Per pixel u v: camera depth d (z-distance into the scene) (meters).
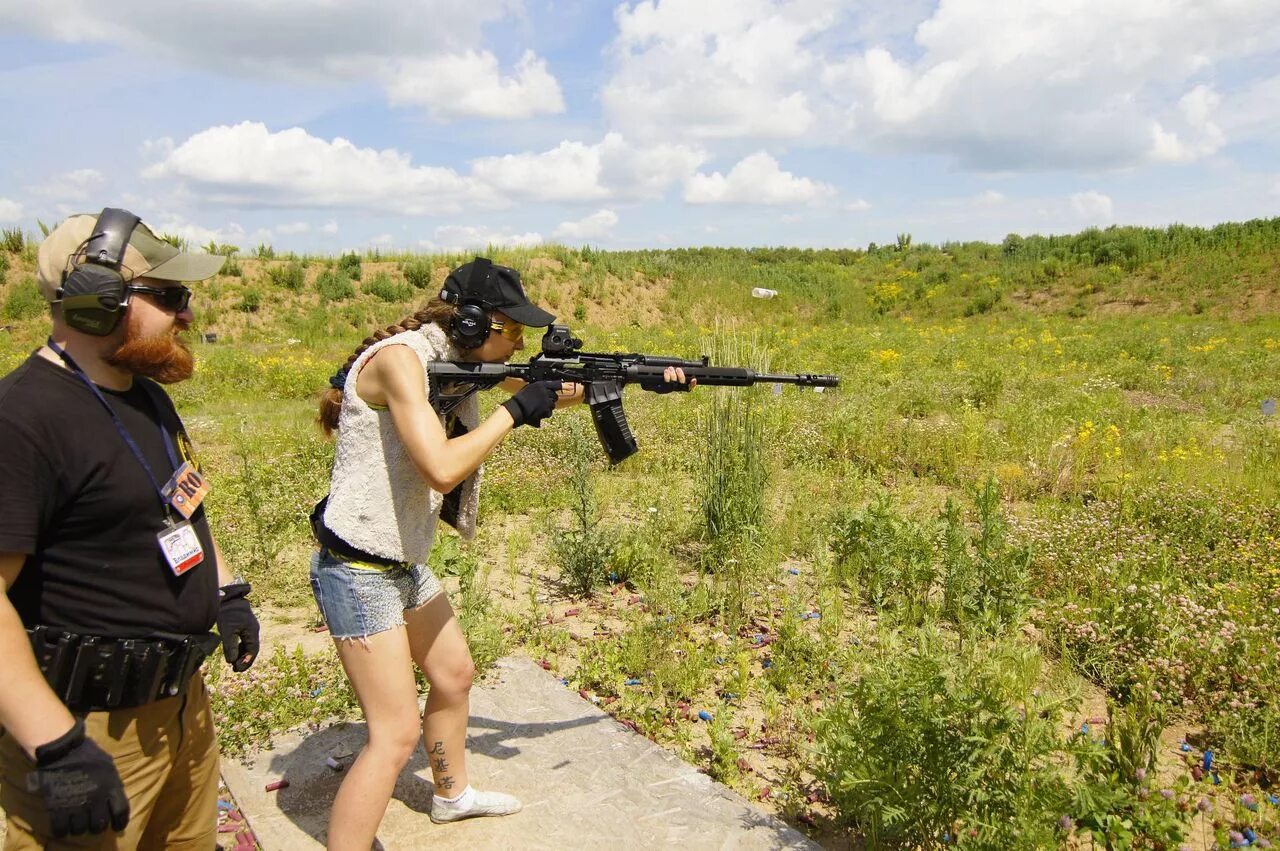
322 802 3.12
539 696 3.86
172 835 2.14
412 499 2.49
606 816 3.00
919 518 6.56
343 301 26.44
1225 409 12.43
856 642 4.67
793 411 10.09
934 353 19.72
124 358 1.80
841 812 3.15
